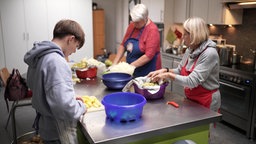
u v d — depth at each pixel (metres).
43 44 1.30
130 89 1.92
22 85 2.50
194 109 1.61
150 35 2.42
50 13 5.03
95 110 1.53
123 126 1.34
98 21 6.15
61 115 1.25
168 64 4.32
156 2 4.73
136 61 2.41
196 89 1.91
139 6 2.43
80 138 1.56
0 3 4.67
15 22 4.83
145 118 1.45
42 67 1.26
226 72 3.21
